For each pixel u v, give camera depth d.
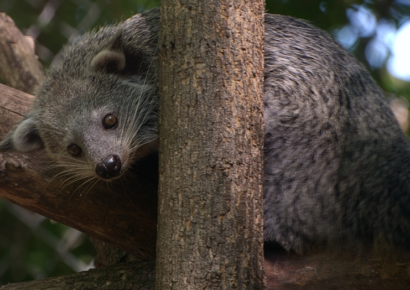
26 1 13.13
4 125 9.58
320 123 8.00
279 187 7.66
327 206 7.33
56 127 8.98
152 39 9.45
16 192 7.46
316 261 7.09
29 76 11.49
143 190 8.00
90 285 7.57
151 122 9.30
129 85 9.27
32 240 12.55
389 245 6.84
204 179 6.14
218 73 6.30
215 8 6.39
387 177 7.27
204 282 5.95
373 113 8.19
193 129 6.25
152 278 7.56
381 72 12.77
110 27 10.03
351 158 7.60
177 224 6.14
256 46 6.53
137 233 7.86
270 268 7.13
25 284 7.66
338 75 8.56
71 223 7.79
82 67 9.40
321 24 12.62
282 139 7.96
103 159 8.39
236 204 6.14
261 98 6.55
